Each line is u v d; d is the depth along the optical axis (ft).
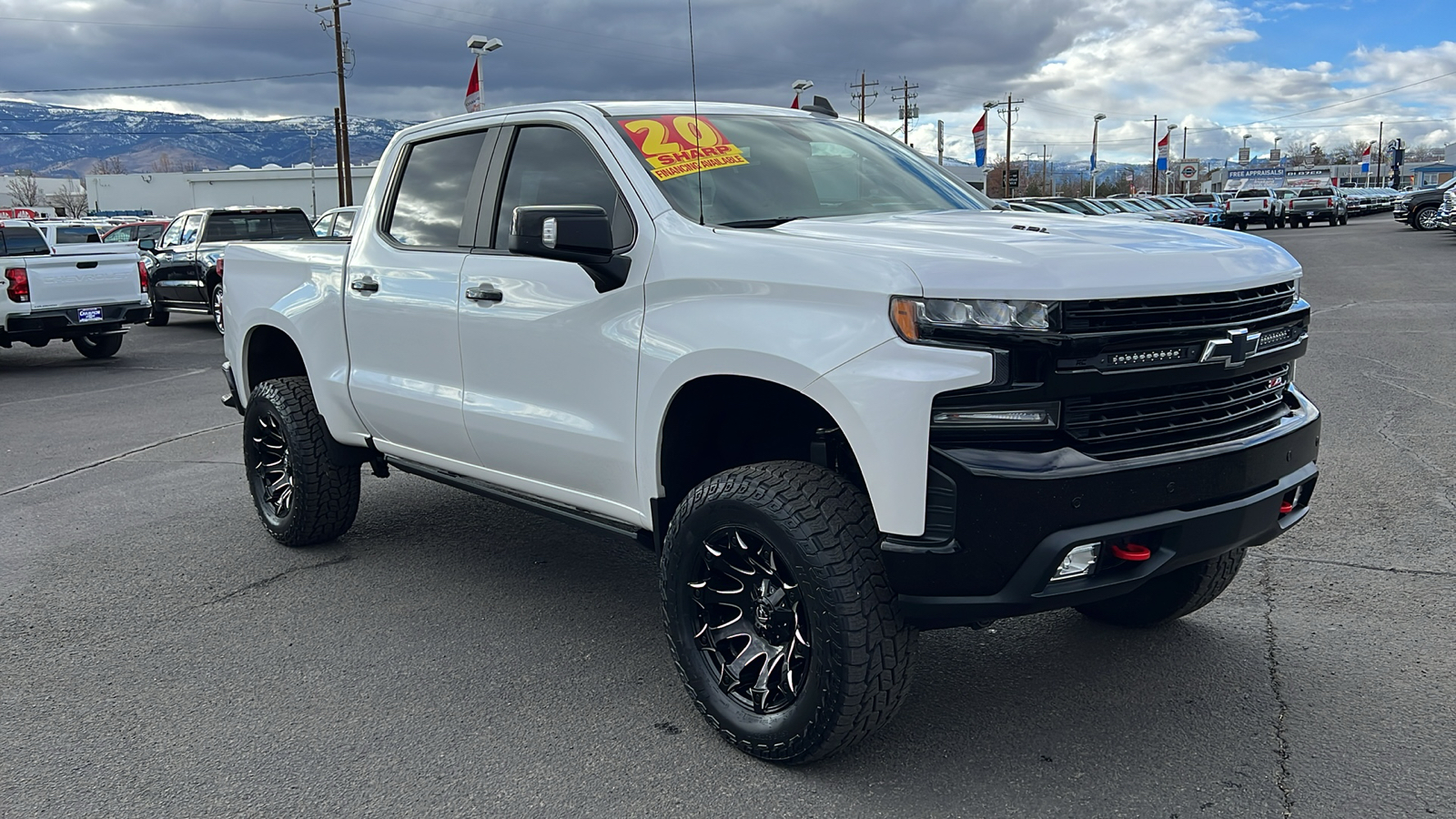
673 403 10.52
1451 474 18.90
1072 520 8.57
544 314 11.77
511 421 12.32
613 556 16.76
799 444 11.64
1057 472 8.45
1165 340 8.87
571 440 11.61
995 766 9.93
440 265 13.38
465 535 17.95
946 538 8.65
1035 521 8.49
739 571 10.22
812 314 9.21
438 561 16.55
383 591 15.25
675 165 11.49
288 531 16.92
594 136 11.94
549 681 12.13
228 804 9.63
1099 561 9.04
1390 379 28.25
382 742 10.75
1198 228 11.09
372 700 11.71
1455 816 8.82
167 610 14.66
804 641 9.66
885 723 9.57
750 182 11.76
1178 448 9.16
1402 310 44.34
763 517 9.45
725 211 11.21
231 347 17.95
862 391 8.75
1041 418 8.56
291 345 17.81
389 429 14.71
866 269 8.90
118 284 43.91
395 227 14.65
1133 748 10.18
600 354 11.16
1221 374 9.25
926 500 8.69
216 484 21.95
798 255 9.42
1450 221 97.14
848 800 9.44
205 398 33.94
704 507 10.00
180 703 11.72
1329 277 62.80
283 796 9.74
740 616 10.39
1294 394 10.86
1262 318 9.66
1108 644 12.61
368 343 14.70
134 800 9.71
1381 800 9.12
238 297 17.54
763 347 9.39
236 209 57.11
